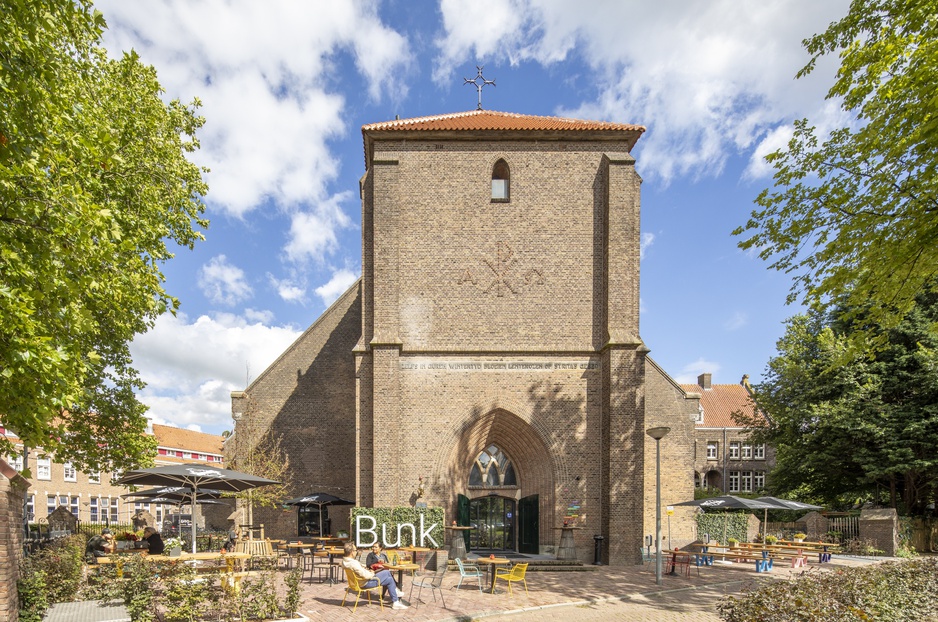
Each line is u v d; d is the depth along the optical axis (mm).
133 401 19844
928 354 24906
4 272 8336
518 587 16031
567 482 21469
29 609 11047
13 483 10555
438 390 21828
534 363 22109
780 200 13648
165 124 17938
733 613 7684
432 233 22578
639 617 12719
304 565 18922
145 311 17734
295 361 26328
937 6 10719
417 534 20125
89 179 11531
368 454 21375
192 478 15898
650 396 27969
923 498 28891
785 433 31984
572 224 22781
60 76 11102
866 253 12055
